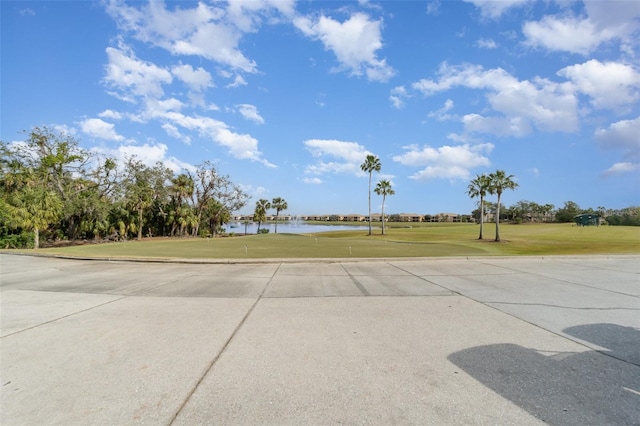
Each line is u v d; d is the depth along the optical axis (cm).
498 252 2414
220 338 439
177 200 5472
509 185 3944
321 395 292
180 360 368
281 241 3070
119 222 4384
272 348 402
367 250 1925
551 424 246
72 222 3906
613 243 3052
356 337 439
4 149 3497
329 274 972
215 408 272
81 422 253
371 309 582
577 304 602
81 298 685
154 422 253
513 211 10762
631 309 566
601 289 731
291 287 787
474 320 509
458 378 321
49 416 262
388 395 291
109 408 273
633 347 395
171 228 5688
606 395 286
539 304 605
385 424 248
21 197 2978
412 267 1102
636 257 1318
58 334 457
